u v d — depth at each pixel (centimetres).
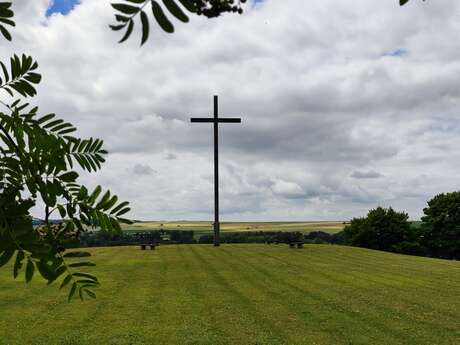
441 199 5300
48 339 1144
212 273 2239
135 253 3266
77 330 1223
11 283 1770
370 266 2652
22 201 197
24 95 221
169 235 4481
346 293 1758
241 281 2011
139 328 1247
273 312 1441
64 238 205
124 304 1524
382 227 5369
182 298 1634
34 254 186
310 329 1257
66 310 1427
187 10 119
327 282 2014
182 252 3316
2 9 161
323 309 1484
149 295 1681
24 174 202
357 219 5650
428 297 1689
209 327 1267
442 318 1376
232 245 3962
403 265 2752
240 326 1280
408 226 5381
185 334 1199
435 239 5306
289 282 2000
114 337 1165
